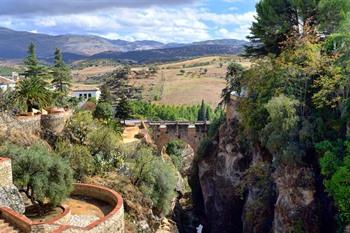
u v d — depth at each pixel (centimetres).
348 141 4066
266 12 6325
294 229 4453
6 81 10562
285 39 6144
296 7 6003
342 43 5078
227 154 6756
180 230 6494
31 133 4631
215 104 15038
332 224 4356
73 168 4494
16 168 3300
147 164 4925
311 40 5488
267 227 5306
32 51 9506
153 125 8594
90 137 5041
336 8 5862
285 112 4656
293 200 4503
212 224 7175
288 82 5119
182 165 10031
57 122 4972
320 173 4462
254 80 5881
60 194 3447
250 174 5747
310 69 4922
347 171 3872
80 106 10000
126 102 8538
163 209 5012
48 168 3438
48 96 5678
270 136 4709
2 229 2603
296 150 4478
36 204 3444
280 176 4666
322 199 4472
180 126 8562
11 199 2928
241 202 6525
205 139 7975
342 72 4575
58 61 10306
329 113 4709
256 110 5638
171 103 15212
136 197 4556
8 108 4966
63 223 3002
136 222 4262
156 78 19438
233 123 6900
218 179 6969
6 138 4175
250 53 6875
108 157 5006
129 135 6919
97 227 2866
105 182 4550
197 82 17925
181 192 8181
